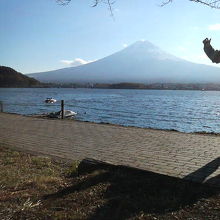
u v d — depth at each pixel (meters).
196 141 8.14
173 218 3.46
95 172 5.05
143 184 4.48
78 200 4.01
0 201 4.01
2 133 9.60
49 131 10.02
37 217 3.53
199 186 4.41
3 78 189.00
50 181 4.82
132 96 93.25
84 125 11.52
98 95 97.69
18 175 5.09
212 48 5.38
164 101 64.88
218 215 3.51
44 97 76.25
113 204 3.85
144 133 9.55
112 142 8.05
